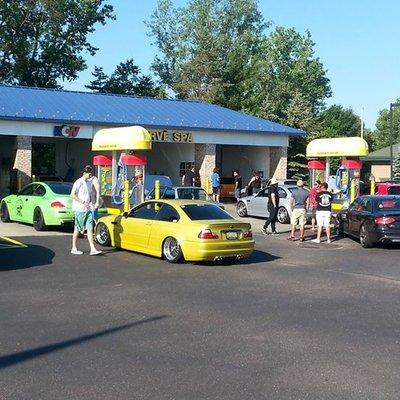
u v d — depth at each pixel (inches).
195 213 513.0
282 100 2672.2
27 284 398.9
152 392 205.6
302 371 230.4
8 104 1123.9
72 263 490.3
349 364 239.8
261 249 628.1
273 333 286.5
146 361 239.9
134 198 825.5
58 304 341.1
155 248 520.1
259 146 1453.0
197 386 212.1
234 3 2800.2
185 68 2309.3
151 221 527.2
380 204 663.8
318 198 698.2
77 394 202.8
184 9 2859.3
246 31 2800.2
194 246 487.2
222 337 277.7
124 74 2333.9
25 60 1987.0
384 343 271.3
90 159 1375.5
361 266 520.7
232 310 334.3
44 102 1195.3
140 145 816.3
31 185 745.6
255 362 240.8
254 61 2682.1
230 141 1314.0
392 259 569.3
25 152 1085.8
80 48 2142.0
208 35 2551.7
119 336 276.5
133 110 1277.1
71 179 1423.5
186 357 246.1
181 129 1247.5
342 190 983.6
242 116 1433.3
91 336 275.6
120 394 203.3
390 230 631.8
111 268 471.8
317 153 1036.5
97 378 219.0
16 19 1923.0
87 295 367.6
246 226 509.4
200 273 459.8
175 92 2386.8
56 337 273.0
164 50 2876.5
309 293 389.4
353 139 981.2
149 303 348.8
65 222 685.3
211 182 1163.9
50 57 2057.1
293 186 933.8
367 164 2400.3
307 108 1999.3
